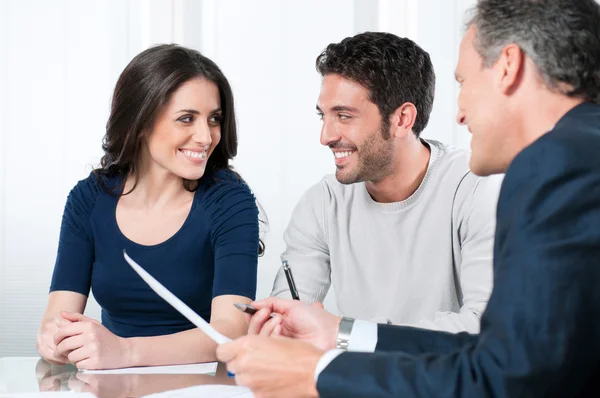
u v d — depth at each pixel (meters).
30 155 4.49
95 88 4.50
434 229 2.33
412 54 2.28
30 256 4.45
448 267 2.32
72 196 2.51
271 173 4.46
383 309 2.38
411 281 2.35
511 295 1.05
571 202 1.05
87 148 4.49
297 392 1.20
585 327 1.03
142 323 2.45
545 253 1.04
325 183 2.54
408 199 2.36
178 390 1.58
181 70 2.29
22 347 4.38
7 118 4.48
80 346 1.92
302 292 2.43
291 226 2.57
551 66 1.21
